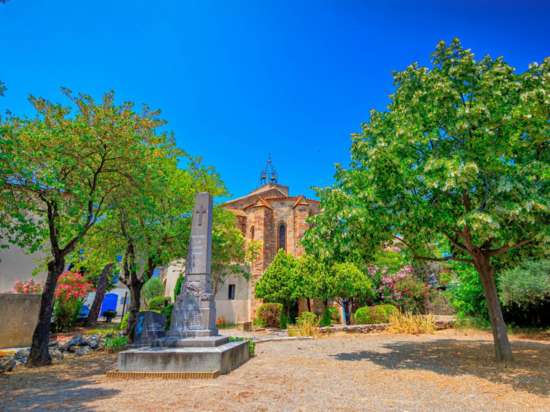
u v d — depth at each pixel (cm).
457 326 1934
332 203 1034
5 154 817
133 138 1134
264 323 2445
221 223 1861
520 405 591
